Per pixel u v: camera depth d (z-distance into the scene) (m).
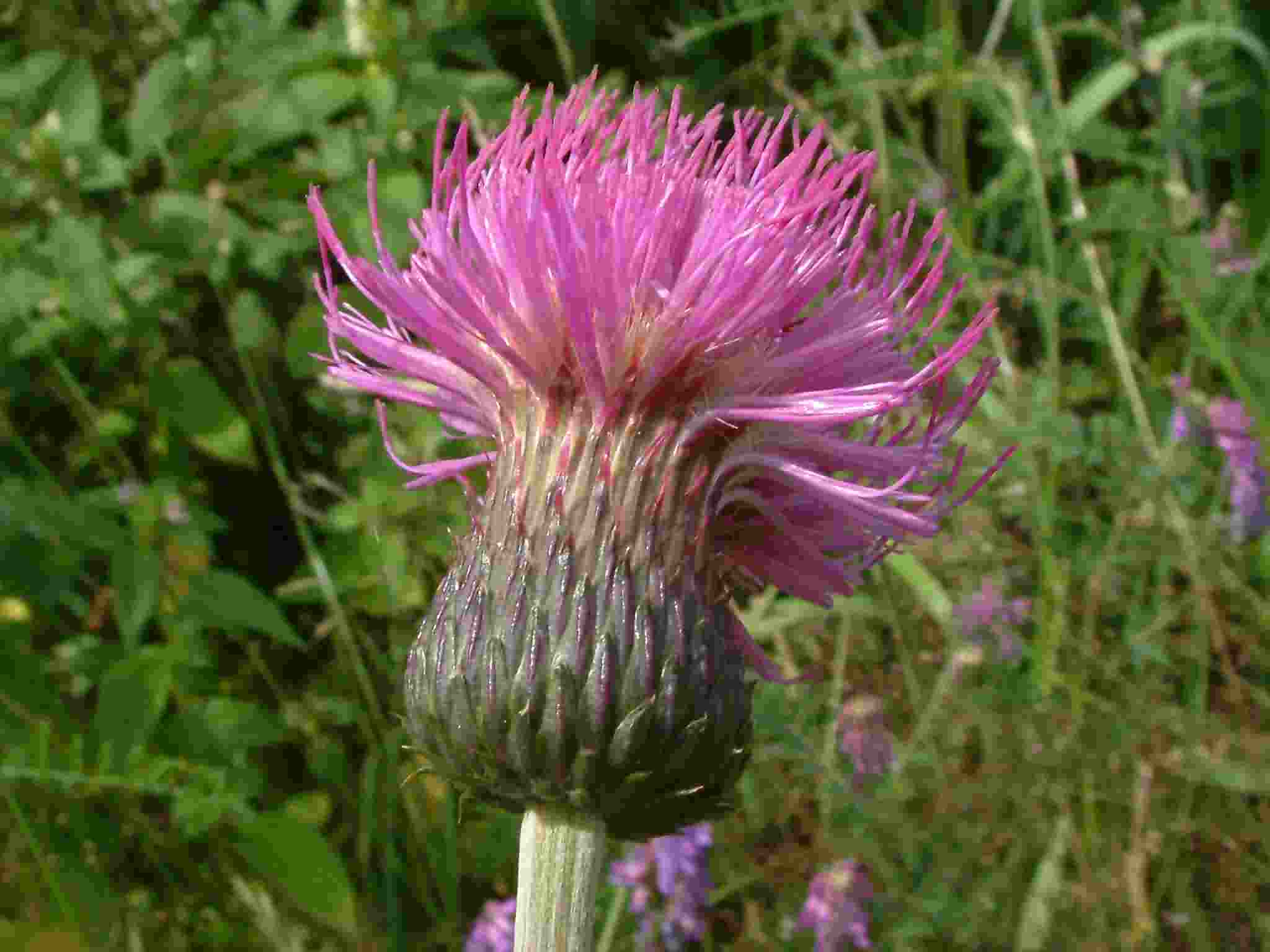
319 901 0.18
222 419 0.21
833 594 0.09
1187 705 0.20
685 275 0.08
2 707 0.19
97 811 0.19
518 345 0.09
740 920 0.18
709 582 0.09
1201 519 0.20
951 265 0.22
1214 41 0.28
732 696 0.09
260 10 0.25
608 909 0.18
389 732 0.20
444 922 0.20
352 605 0.21
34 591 0.21
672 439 0.08
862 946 0.16
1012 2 0.28
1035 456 0.20
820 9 0.26
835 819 0.17
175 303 0.22
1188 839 0.18
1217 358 0.21
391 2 0.23
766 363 0.09
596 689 0.08
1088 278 0.24
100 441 0.22
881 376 0.09
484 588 0.08
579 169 0.09
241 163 0.23
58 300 0.21
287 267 0.23
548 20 0.21
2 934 0.17
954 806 0.17
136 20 0.24
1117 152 0.25
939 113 0.24
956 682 0.18
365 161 0.21
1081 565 0.20
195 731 0.19
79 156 0.22
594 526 0.08
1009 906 0.17
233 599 0.19
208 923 0.20
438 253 0.09
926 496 0.09
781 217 0.08
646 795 0.08
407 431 0.21
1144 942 0.16
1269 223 0.29
